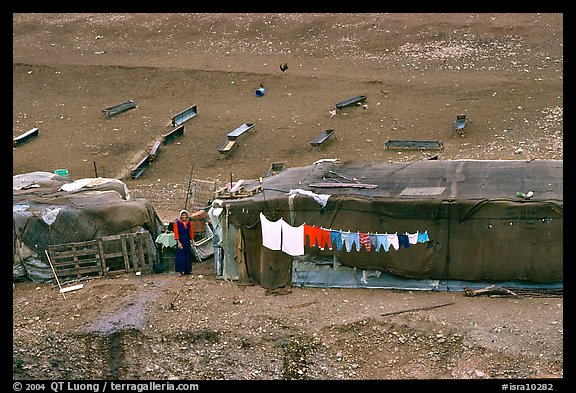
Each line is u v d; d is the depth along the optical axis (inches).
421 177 1098.7
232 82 1991.9
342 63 2043.6
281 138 1692.9
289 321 976.3
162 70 2066.9
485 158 1480.1
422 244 1017.5
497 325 929.5
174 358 949.8
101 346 971.9
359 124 1723.7
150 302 1035.3
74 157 1688.0
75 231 1115.9
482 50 2000.5
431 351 914.1
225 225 1077.1
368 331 951.0
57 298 1061.8
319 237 1039.0
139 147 1711.4
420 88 1854.1
